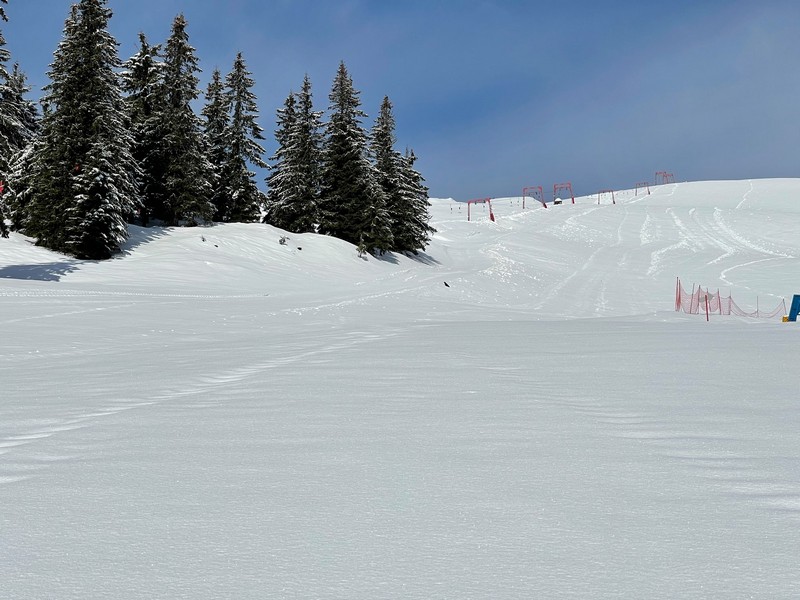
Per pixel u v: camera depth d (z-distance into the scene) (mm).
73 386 5602
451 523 1999
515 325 14102
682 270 56688
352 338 11102
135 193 39594
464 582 1572
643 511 2092
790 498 2205
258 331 14242
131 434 3418
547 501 2209
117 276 30703
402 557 1735
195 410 4145
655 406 4062
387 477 2527
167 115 44500
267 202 55344
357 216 53000
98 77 35938
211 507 2174
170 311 17719
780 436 3197
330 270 43688
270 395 4723
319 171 54406
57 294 20547
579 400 4332
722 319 17422
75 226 34312
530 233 82625
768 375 5371
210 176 48688
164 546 1826
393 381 5367
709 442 3086
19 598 1498
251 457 2869
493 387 4973
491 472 2586
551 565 1671
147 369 6930
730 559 1690
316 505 2188
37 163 35750
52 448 3111
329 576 1618
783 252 68500
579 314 32875
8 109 26703
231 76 52344
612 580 1569
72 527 1985
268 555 1759
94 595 1518
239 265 37781
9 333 11945
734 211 101500
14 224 39938
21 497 2301
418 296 32469
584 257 65312
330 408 4121
